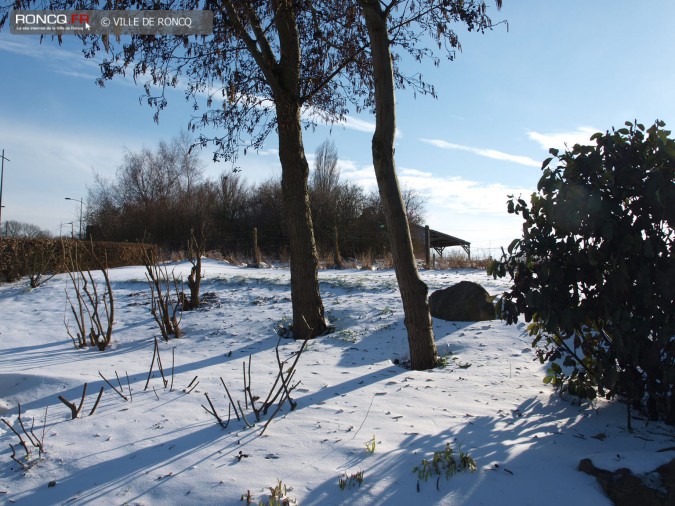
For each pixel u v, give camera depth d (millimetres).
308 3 7367
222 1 6734
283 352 7109
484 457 3586
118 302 10734
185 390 5246
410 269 6223
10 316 9875
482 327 7773
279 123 7828
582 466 3373
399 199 6203
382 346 7270
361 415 4453
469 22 7234
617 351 4012
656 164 3939
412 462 3500
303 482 3264
